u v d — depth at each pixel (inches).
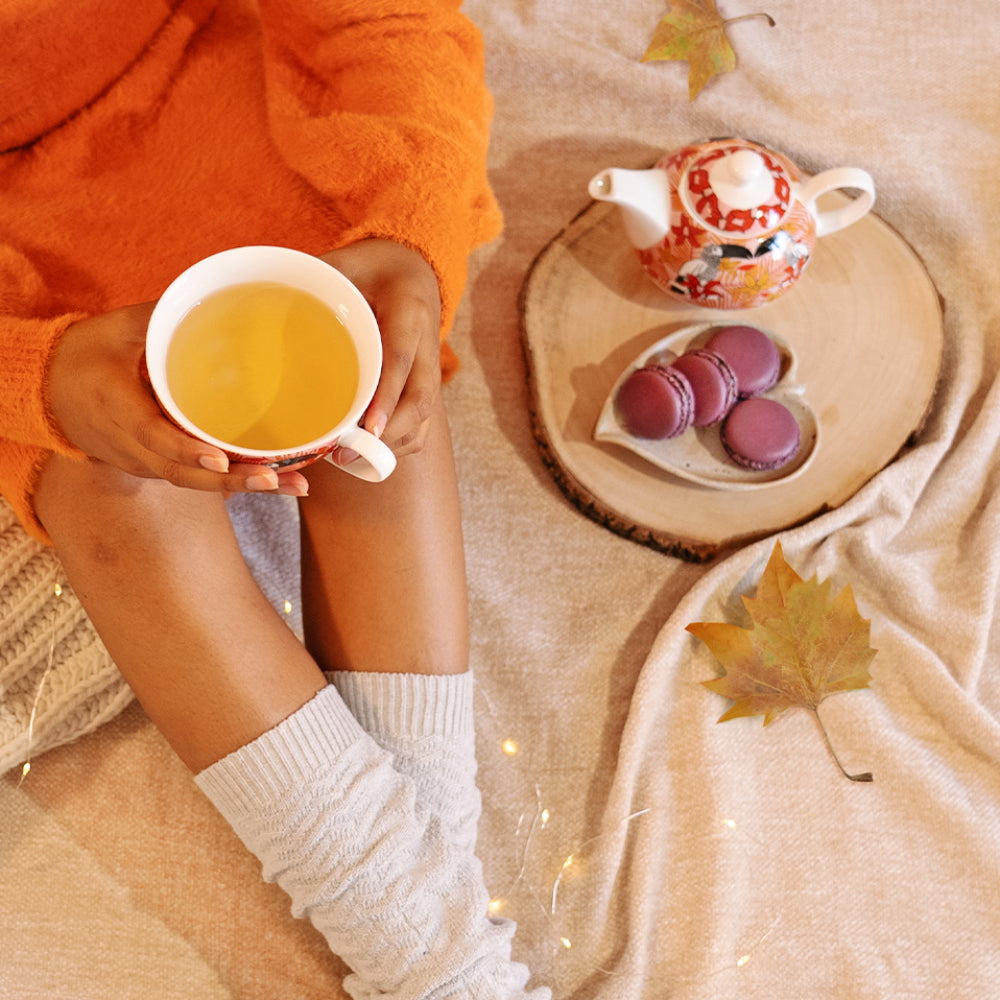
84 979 40.7
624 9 47.3
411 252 34.9
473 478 44.9
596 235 43.8
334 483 36.8
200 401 30.5
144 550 35.3
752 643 41.6
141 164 37.5
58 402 32.7
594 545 44.5
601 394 43.0
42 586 41.0
